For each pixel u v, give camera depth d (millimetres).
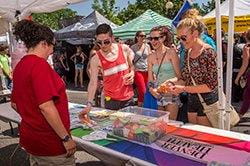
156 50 3145
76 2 5098
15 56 4773
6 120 3420
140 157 2004
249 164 1802
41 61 1874
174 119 3059
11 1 4727
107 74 3236
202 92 2588
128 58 3393
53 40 1999
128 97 3350
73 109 3482
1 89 7793
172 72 3074
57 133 1890
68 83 13070
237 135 2326
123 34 10742
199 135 2342
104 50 3199
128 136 2334
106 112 3113
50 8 5344
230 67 2709
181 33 2539
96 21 12484
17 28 1941
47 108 1814
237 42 8016
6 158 4332
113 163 2303
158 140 2277
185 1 5086
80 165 4016
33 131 1961
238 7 7688
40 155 1994
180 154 2006
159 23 11023
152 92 3062
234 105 6824
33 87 1838
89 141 2371
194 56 2600
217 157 1933
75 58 11914
